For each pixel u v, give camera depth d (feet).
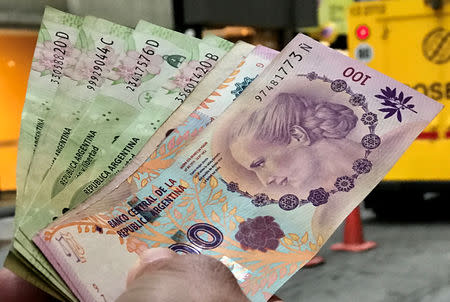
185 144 2.45
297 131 2.41
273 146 2.38
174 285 1.29
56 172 2.57
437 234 21.04
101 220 2.23
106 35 2.93
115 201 2.31
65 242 2.12
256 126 2.40
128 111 2.74
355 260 18.12
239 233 2.27
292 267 2.20
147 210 2.25
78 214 2.20
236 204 2.33
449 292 14.73
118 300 1.27
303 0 35.68
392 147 2.34
